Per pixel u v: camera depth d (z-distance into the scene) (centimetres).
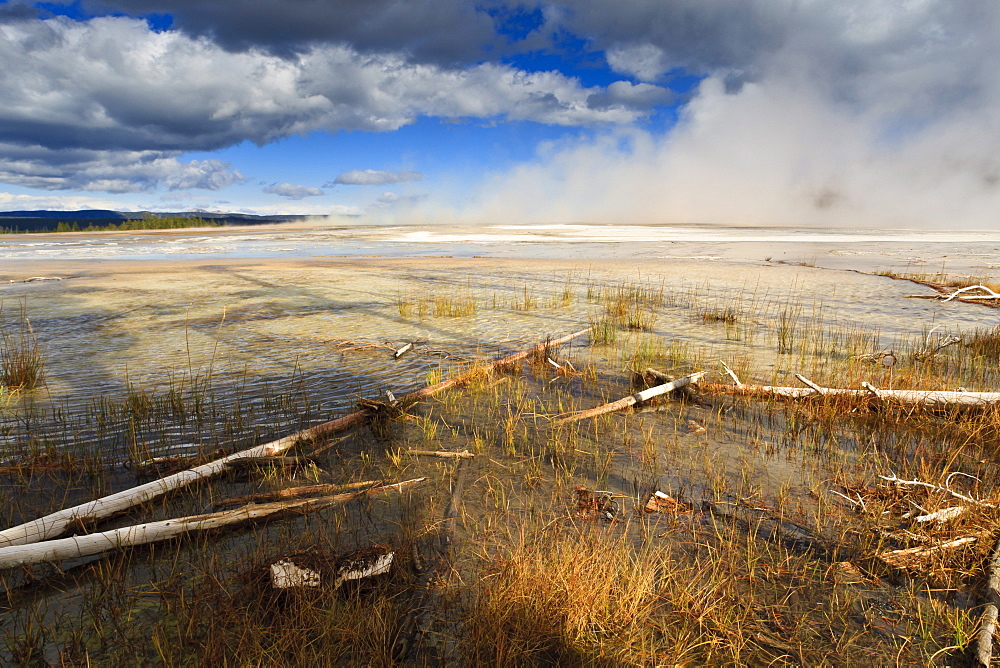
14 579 343
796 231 6378
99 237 5025
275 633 288
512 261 2470
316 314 1225
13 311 1235
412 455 525
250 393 710
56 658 282
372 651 277
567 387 741
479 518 409
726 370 710
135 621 306
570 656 278
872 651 285
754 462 504
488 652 277
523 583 303
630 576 323
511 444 530
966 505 389
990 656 273
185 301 1375
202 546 377
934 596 322
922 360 801
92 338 996
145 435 578
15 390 709
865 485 453
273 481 473
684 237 4719
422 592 328
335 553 351
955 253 3020
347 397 699
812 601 320
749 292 1547
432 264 2322
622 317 1182
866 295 1492
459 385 743
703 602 315
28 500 439
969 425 570
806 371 790
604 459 512
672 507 423
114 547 361
